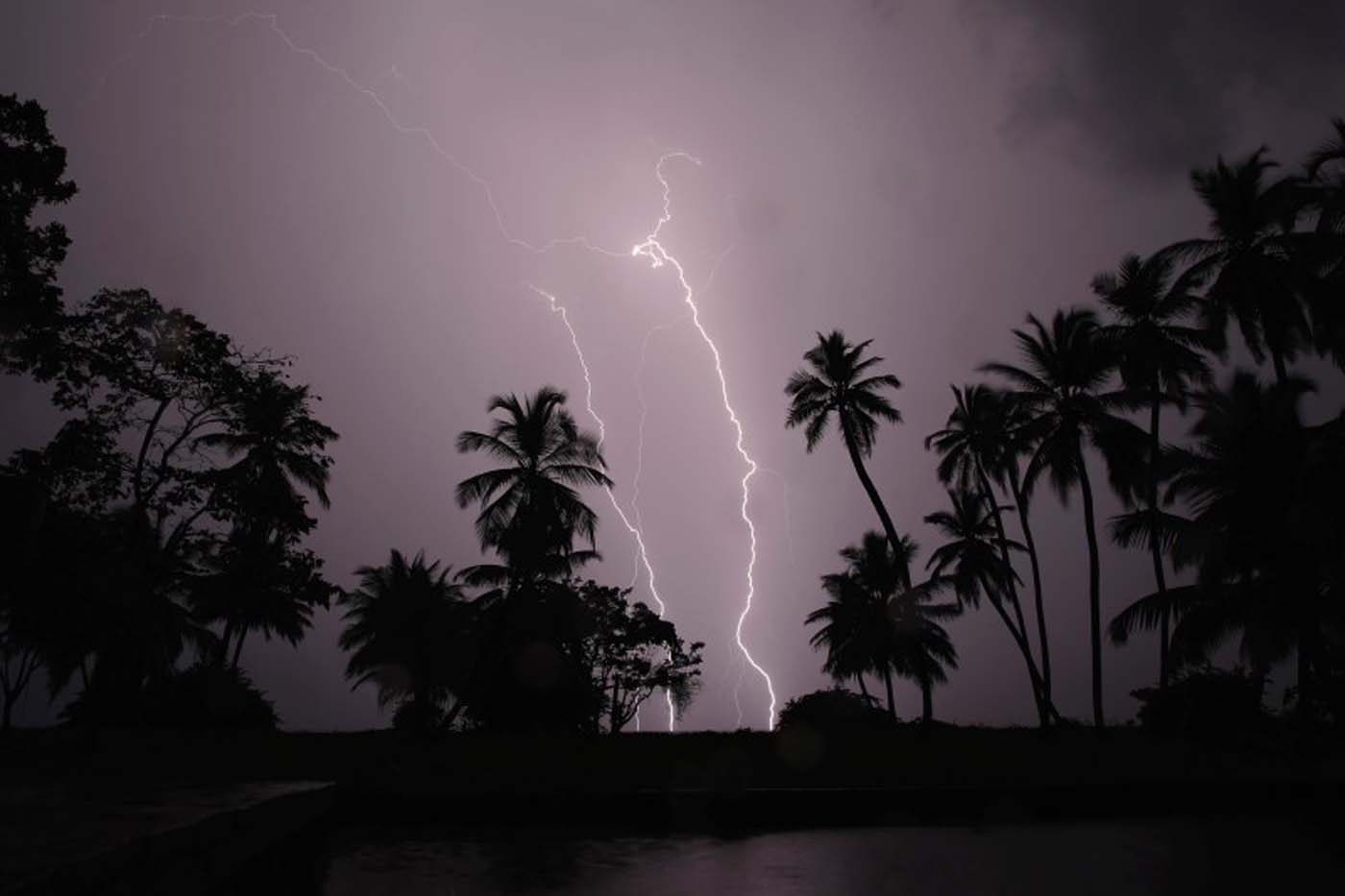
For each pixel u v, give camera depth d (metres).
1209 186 30.95
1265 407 24.94
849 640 49.09
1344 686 23.88
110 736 27.06
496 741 28.75
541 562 37.84
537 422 38.53
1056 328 37.97
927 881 9.81
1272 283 28.75
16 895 3.12
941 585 46.72
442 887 8.99
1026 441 38.66
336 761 19.70
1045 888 9.37
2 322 19.84
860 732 37.16
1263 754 24.70
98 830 4.53
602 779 17.52
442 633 48.75
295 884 7.95
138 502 22.39
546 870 10.23
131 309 22.14
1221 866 10.82
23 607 20.33
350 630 50.50
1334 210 25.36
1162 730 28.48
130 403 22.30
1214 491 25.11
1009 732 39.00
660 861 11.02
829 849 12.24
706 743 28.66
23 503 6.59
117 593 20.97
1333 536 23.06
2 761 15.25
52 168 19.56
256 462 33.72
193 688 34.16
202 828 5.05
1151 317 36.03
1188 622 25.67
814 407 40.66
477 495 37.97
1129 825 15.09
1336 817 15.97
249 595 37.12
